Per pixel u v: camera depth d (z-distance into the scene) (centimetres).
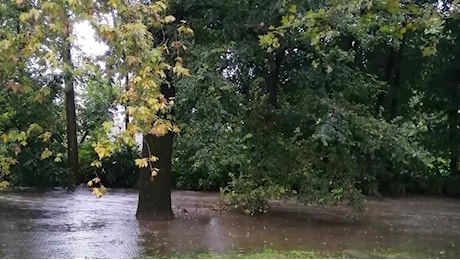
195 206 1375
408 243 897
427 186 1933
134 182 1942
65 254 750
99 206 1342
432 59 1898
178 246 827
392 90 1916
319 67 1084
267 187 1166
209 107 936
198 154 1002
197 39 1021
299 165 1143
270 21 963
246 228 1021
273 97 1160
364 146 1093
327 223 1119
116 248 802
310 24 690
